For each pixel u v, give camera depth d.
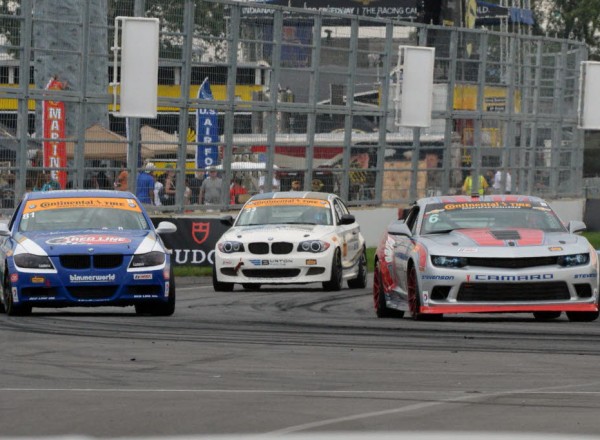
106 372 40.16
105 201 65.12
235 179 115.81
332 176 125.56
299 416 31.36
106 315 61.84
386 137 131.38
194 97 112.00
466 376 39.09
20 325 55.56
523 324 56.41
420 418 31.08
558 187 160.38
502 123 148.12
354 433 29.02
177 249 100.75
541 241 57.19
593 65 152.50
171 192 110.38
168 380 38.28
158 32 104.56
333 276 83.00
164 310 61.47
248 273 82.81
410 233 60.41
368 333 52.41
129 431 29.38
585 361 42.75
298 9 120.31
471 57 142.75
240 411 32.09
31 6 99.62
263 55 117.81
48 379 38.53
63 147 102.44
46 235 61.09
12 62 98.94
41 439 28.47
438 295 56.78
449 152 139.75
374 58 129.38
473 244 57.03
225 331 53.41
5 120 98.88
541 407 32.78
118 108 106.19
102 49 104.56
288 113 120.62
